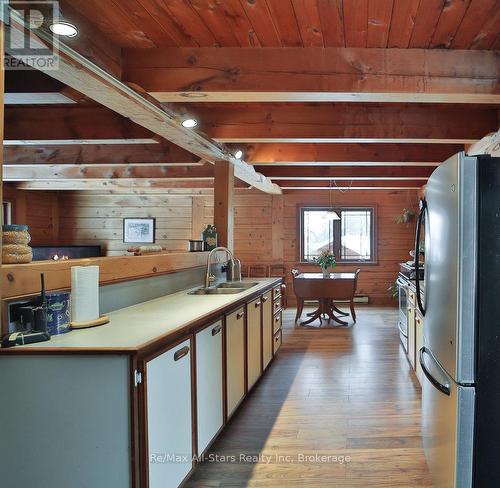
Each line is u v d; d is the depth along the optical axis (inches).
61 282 80.9
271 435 107.7
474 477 62.8
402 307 191.2
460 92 92.4
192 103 133.9
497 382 62.6
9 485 64.3
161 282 127.0
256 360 140.1
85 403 63.1
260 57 93.6
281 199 325.4
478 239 62.4
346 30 85.0
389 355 181.3
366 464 93.3
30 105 132.1
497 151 134.8
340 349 192.2
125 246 329.1
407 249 316.8
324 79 92.8
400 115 137.9
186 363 82.4
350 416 119.0
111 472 63.0
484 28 83.4
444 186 71.0
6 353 63.3
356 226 323.0
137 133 132.9
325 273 265.0
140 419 64.3
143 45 92.9
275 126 138.9
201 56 94.0
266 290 156.1
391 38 88.1
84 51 80.9
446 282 69.5
